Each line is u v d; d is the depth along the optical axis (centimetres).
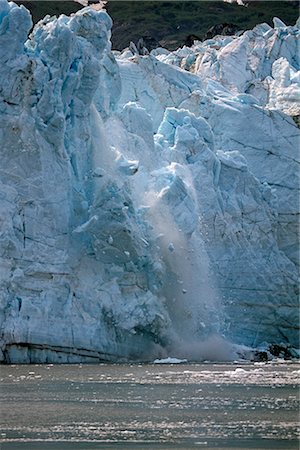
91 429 6950
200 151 14050
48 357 11662
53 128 11875
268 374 10431
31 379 9775
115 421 7250
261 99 16488
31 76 11756
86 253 12056
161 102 15262
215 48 17562
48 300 11706
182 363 12300
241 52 16838
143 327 12262
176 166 13575
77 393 8669
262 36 17350
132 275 12212
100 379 9775
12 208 11688
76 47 12344
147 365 11725
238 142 15038
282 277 14438
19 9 11775
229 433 6825
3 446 6412
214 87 15762
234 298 14000
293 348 14088
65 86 12188
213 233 13888
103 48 12975
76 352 11806
